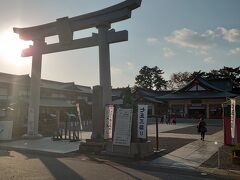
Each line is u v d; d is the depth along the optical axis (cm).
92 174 1005
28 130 2102
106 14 1748
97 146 1516
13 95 4419
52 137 2178
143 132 1393
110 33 1734
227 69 7656
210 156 1408
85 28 1891
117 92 8000
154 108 6194
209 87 5722
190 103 5756
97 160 1322
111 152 1415
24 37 2172
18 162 1207
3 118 2697
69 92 6081
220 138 2198
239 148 1246
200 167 1167
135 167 1180
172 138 2173
